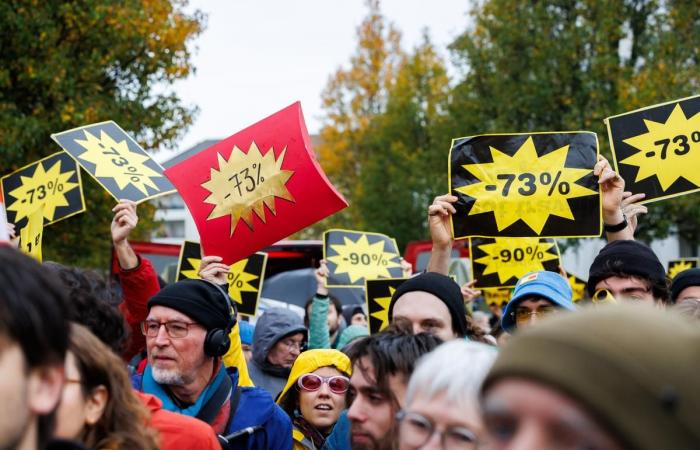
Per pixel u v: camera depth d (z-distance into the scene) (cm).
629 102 2028
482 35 2336
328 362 465
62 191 607
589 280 425
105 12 1695
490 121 2312
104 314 303
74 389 240
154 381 387
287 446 401
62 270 305
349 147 4078
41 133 1623
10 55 1631
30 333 152
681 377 109
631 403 108
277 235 491
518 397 115
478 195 530
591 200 523
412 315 383
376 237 837
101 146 570
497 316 934
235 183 498
